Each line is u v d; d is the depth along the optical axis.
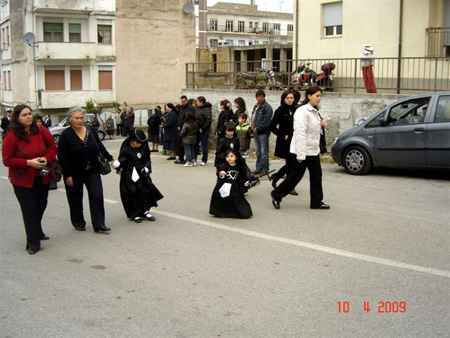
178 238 7.05
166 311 4.70
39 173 6.52
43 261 6.25
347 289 5.13
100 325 4.45
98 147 7.38
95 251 6.58
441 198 9.09
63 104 37.81
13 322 4.55
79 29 38.88
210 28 83.56
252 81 18.09
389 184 10.44
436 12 16.39
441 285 5.20
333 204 8.80
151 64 41.78
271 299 4.92
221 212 8.08
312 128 8.13
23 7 37.50
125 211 8.05
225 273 5.65
